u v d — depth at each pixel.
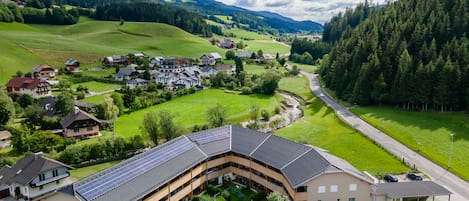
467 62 99.00
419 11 133.12
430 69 100.19
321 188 53.31
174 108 129.12
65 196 44.44
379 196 55.41
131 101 126.81
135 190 48.06
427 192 55.19
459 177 66.00
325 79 165.12
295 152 60.53
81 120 95.94
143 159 55.34
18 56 188.50
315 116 118.06
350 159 76.44
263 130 102.56
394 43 120.06
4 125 95.00
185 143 63.81
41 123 99.69
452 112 98.31
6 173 63.88
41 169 61.16
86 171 73.62
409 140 84.25
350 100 124.19
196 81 172.88
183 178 57.00
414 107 107.94
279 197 50.44
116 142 81.06
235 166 67.06
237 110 124.88
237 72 191.75
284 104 141.00
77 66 190.88
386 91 112.88
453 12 122.12
